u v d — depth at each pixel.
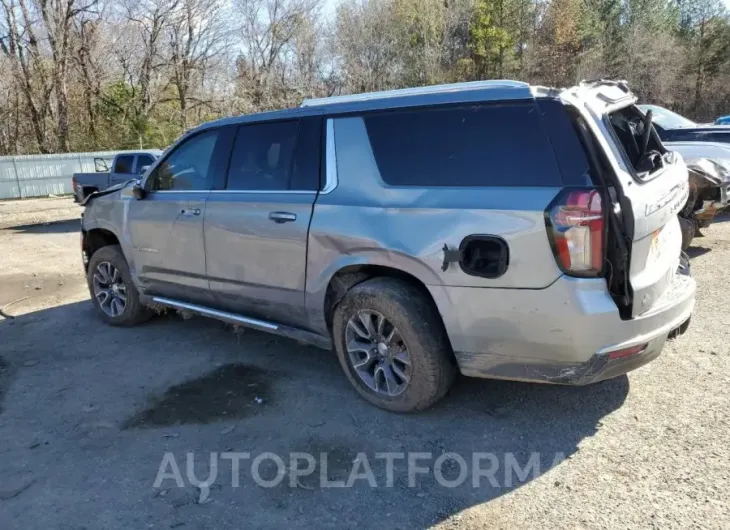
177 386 4.23
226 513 2.82
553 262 2.96
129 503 2.92
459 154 3.33
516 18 43.72
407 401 3.57
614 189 2.98
